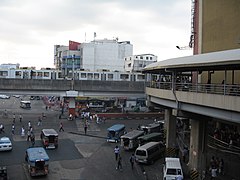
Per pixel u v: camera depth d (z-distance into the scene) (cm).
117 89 6944
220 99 2183
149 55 13200
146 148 3462
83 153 3872
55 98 10225
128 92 7062
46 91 6656
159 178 2975
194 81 3978
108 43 12925
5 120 6178
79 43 13200
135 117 6906
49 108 8350
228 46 3388
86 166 3322
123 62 13338
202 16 3881
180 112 2980
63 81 6694
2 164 3266
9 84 6475
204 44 3844
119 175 3045
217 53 2367
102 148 4166
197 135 3052
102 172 3130
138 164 3459
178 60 2795
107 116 6775
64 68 12225
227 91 2309
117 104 8162
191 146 3173
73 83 6712
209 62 2242
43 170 2927
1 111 7494
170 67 2777
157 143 3750
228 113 2178
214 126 5003
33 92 6625
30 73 7531
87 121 6231
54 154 3781
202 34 3884
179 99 2905
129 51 13675
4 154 3675
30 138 4416
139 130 4725
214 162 3238
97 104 8056
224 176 3027
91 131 5334
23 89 6544
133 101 8025
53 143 4044
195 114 2992
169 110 3928
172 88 3016
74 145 4300
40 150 3162
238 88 2250
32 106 8850
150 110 7388
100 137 4878
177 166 2798
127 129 5541
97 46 12706
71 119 6381
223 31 3481
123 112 7081
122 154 3881
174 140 3941
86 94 6831
